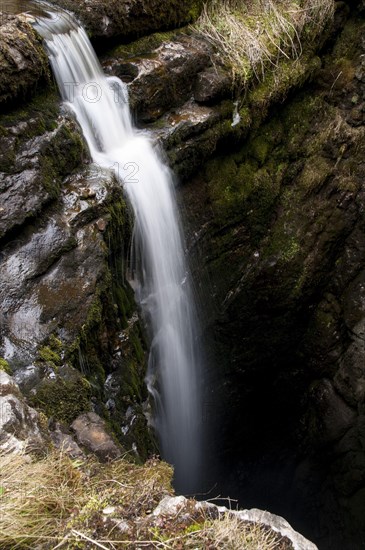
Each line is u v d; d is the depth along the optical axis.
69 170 4.01
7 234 3.45
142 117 4.93
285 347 7.13
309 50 6.19
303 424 7.62
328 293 7.04
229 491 7.85
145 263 4.71
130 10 4.85
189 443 6.43
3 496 2.14
